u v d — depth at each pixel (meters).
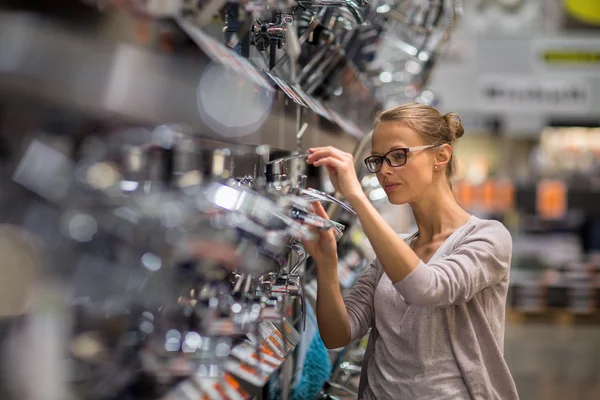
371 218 1.68
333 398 2.37
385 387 1.91
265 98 1.56
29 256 0.86
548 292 8.70
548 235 9.77
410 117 1.87
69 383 0.94
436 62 4.58
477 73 8.49
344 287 2.92
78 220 0.91
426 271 1.68
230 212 1.17
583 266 8.76
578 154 9.78
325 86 2.79
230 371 1.30
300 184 1.89
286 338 1.78
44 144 0.88
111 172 0.99
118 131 1.00
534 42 8.46
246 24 1.64
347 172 1.72
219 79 1.28
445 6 3.84
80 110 0.91
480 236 1.83
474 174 9.79
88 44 0.92
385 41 4.31
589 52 8.41
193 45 1.18
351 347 3.14
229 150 1.49
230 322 1.40
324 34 2.41
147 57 1.04
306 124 2.11
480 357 1.83
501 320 1.90
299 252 1.77
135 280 1.03
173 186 1.12
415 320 1.86
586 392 5.41
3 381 0.85
